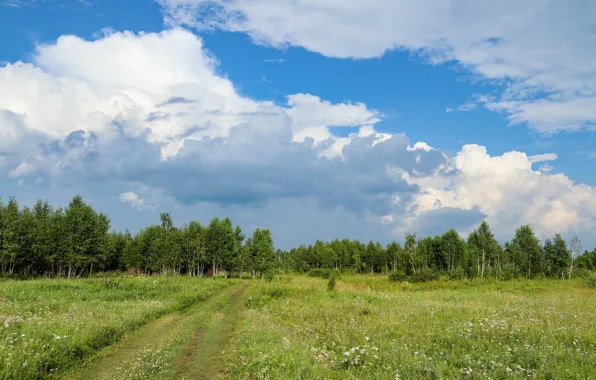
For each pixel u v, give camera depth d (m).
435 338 14.42
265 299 31.70
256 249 78.69
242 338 15.88
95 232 62.00
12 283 33.97
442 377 9.80
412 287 47.53
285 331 17.44
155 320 21.94
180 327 19.14
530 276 71.06
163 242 75.50
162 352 13.66
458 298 30.61
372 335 15.80
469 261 90.50
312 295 33.28
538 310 20.80
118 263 81.12
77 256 57.88
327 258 102.69
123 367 12.00
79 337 14.42
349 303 26.16
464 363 10.98
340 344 14.62
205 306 30.53
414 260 62.38
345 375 10.70
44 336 13.72
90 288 33.31
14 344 12.25
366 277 75.75
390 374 10.32
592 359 10.68
